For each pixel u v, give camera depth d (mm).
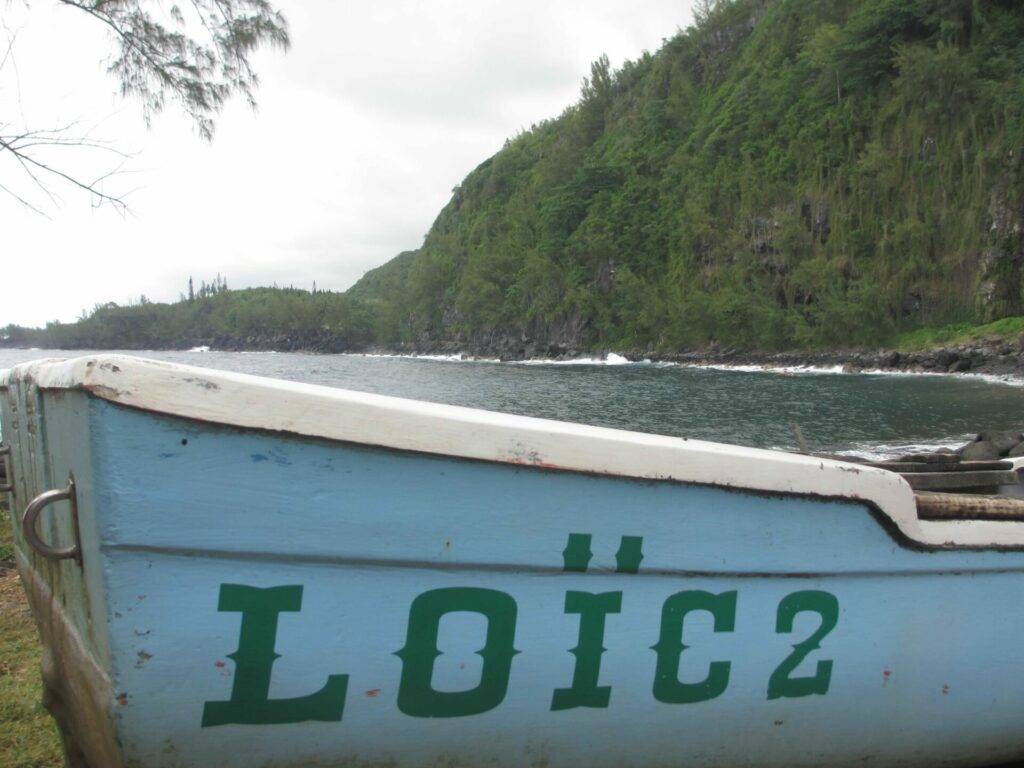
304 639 1673
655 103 111938
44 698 2305
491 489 1771
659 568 1952
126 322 158875
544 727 1902
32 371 2154
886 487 2193
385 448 1661
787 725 2186
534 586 1849
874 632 2264
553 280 101688
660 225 97000
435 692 1790
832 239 75875
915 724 2393
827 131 81812
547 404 29266
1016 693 2543
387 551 1707
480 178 160500
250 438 1573
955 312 64125
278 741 1689
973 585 2396
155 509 1532
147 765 1610
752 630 2090
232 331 152750
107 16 6625
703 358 74500
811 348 68438
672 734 2037
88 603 1699
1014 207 61594
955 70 69000
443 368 67688
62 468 1826
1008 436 10852
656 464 1896
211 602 1601
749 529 2039
